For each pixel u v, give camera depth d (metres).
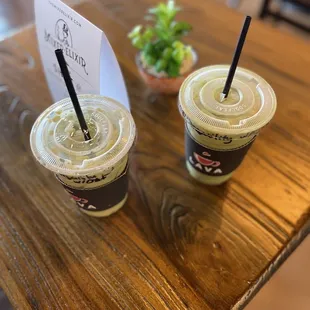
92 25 0.33
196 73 0.36
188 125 0.35
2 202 0.39
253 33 0.56
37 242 0.37
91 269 0.35
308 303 0.64
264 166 0.42
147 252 0.36
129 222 0.38
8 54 0.55
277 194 0.39
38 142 0.32
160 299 0.33
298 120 0.46
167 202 0.39
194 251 0.36
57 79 0.43
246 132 0.31
